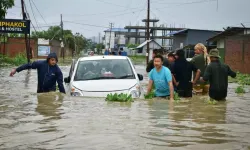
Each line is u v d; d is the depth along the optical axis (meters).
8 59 37.50
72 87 9.37
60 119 5.88
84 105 7.49
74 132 4.93
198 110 7.19
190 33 54.75
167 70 9.14
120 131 5.01
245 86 16.25
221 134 4.96
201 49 11.25
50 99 8.41
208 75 9.07
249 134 5.00
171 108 7.32
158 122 5.73
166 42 97.94
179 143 4.40
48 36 88.56
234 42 30.55
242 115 6.72
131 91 9.16
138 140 4.51
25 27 36.69
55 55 9.91
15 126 5.31
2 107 7.18
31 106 7.32
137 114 6.45
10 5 30.66
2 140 4.48
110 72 10.00
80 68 10.25
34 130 5.05
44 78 9.90
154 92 9.38
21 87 13.29
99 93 9.08
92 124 5.48
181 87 9.93
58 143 4.35
